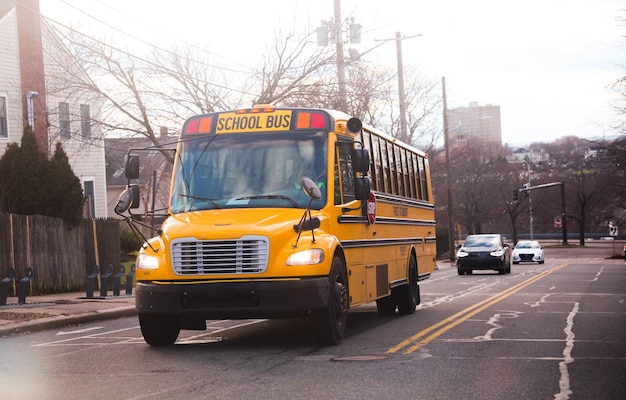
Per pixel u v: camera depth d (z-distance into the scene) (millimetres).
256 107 13031
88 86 32188
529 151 157875
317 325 11859
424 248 19812
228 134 12922
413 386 8727
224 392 8547
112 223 28547
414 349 11625
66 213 26656
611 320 15750
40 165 26750
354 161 13430
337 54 34000
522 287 27875
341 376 9398
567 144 123375
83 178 41062
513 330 14031
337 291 12062
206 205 12430
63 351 12422
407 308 17641
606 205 93312
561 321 15570
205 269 11523
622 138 41125
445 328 14461
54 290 25625
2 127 36062
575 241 112812
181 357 11242
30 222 24750
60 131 34125
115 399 8266
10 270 20312
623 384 8781
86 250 27391
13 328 15508
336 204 12609
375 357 10852
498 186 86875
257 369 10031
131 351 12102
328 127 12805
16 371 10320
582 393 8289
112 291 26938
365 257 14023
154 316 12156
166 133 33188
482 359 10609
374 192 14938
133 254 40469
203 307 11477
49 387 9047
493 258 38969
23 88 36656
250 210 12148
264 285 11336
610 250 85250
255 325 15852
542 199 101812
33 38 36969
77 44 31766
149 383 9188
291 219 11859
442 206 76750
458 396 8180
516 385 8750
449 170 53062
